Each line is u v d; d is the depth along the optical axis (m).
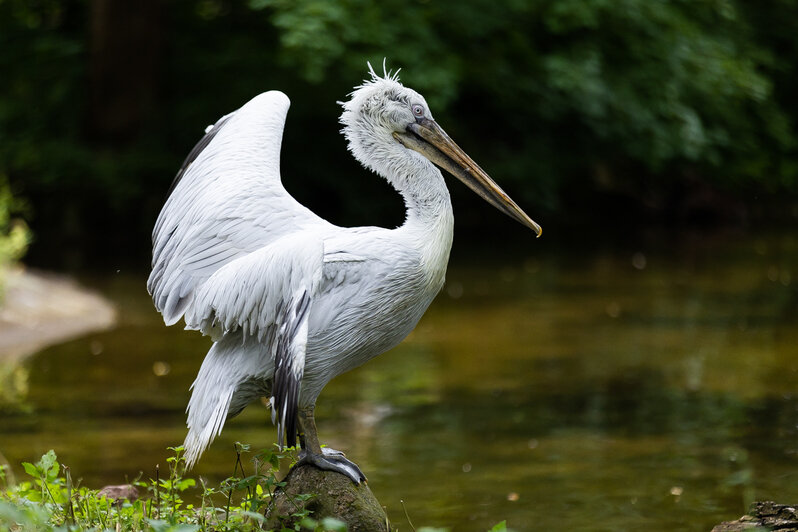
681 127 24.81
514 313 16.81
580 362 13.27
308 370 6.22
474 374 12.71
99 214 24.70
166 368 13.15
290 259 5.82
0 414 10.95
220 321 6.08
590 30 24.64
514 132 28.53
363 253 6.17
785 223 29.62
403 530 7.62
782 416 10.59
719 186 30.16
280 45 24.20
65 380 12.49
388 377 12.67
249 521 6.04
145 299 18.00
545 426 10.44
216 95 26.23
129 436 10.12
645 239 26.36
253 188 6.53
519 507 8.12
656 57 24.86
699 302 17.44
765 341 14.26
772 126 27.88
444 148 6.87
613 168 30.56
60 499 6.36
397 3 22.38
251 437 10.16
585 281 19.97
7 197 20.14
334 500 6.02
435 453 9.55
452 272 21.34
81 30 27.41
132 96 25.06
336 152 27.16
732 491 8.38
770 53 28.95
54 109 26.05
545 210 29.09
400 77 21.73
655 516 7.88
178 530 5.16
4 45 26.80
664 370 12.73
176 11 26.86
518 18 24.58
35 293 16.83
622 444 9.76
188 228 6.59
